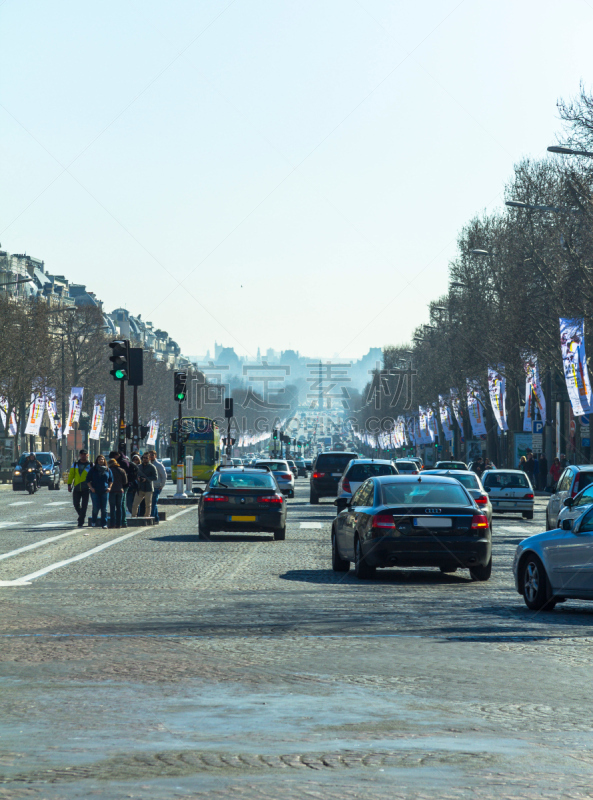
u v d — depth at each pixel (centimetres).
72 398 16862
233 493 5294
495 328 12338
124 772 1195
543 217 10794
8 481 15600
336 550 3959
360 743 1355
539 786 1142
